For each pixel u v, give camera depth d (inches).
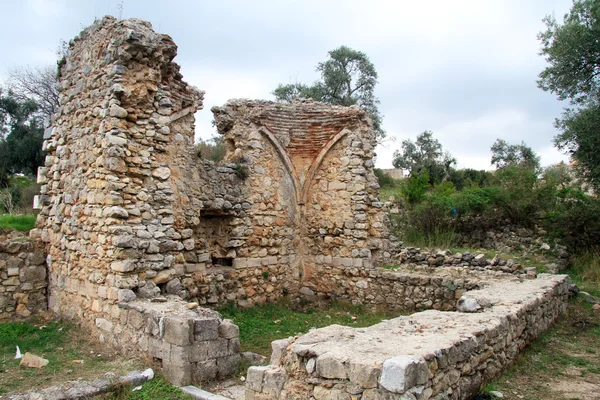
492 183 809.5
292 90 1227.9
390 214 769.6
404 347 178.2
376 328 215.6
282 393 182.1
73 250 348.8
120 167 317.7
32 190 717.9
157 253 324.5
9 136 990.4
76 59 376.5
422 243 664.4
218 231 487.2
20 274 373.4
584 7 568.7
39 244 390.0
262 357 291.1
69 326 338.6
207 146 835.4
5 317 361.1
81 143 351.9
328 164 541.0
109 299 303.3
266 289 503.5
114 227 304.0
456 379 183.6
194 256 441.7
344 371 163.3
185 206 422.9
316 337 195.0
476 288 404.5
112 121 318.3
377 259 520.1
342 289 514.9
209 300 438.0
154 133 343.3
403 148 1622.8
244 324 400.8
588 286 474.3
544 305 329.1
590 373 247.9
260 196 509.0
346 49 1239.5
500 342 234.8
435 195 767.7
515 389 216.4
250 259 490.9
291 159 546.0
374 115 1237.7
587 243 573.0
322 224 538.6
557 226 601.6
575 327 348.8
